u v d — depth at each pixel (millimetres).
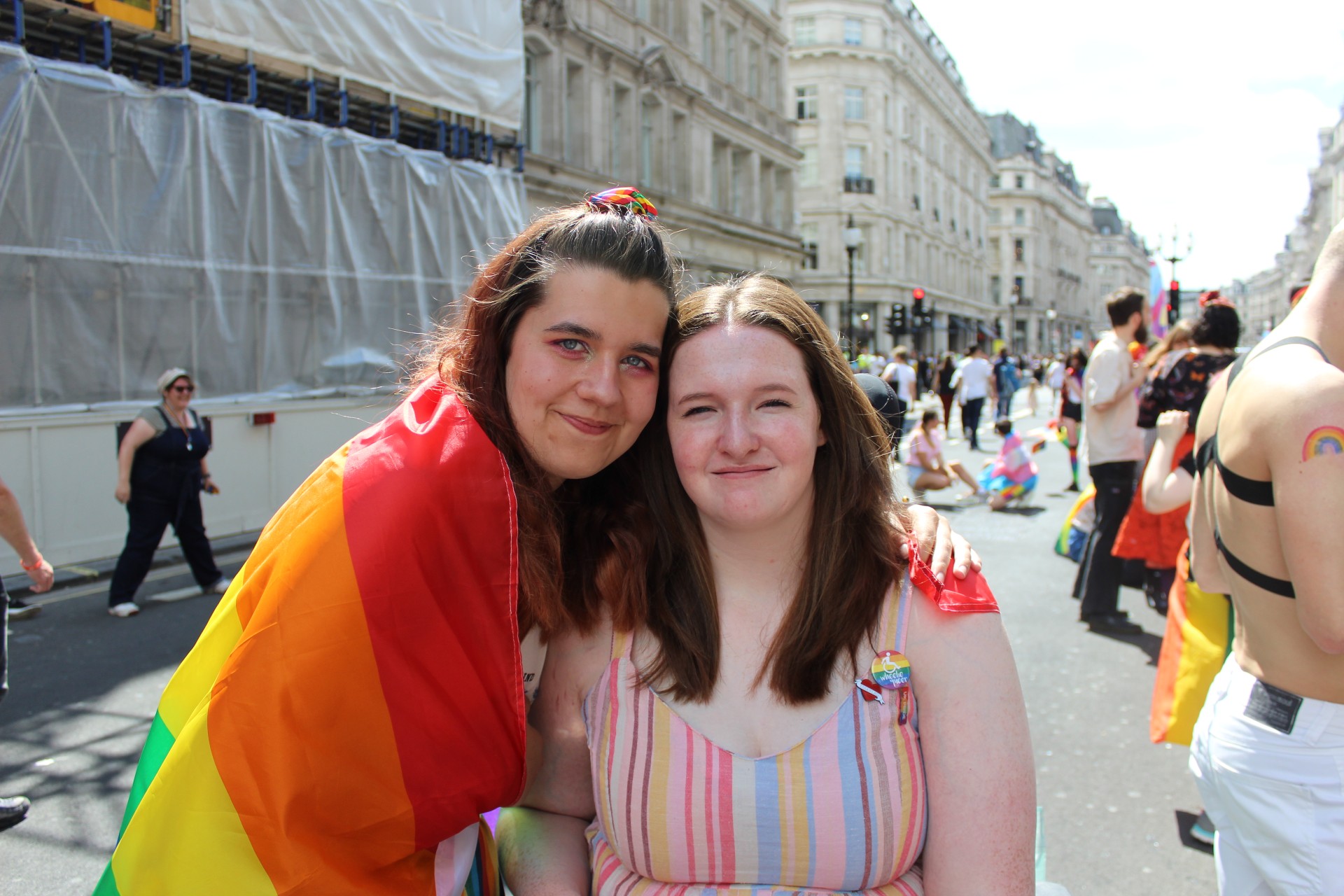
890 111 48594
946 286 61000
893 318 26328
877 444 1291
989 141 75562
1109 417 5230
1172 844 3037
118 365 7715
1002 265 88875
